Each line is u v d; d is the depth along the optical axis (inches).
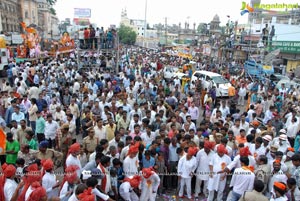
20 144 289.4
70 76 660.1
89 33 753.0
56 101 406.3
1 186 191.0
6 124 352.2
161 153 267.6
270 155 266.7
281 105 525.0
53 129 329.7
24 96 406.0
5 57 939.3
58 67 743.7
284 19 1296.8
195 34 2160.4
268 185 238.4
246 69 877.2
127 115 371.9
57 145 311.3
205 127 325.4
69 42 1058.7
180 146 276.8
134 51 1911.9
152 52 1902.1
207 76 761.0
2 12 2164.1
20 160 223.5
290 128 378.0
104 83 598.9
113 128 322.7
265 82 737.6
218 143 293.1
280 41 981.2
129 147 250.7
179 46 1743.4
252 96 580.4
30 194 170.2
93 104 401.4
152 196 242.4
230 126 359.3
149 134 309.0
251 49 930.1
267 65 810.2
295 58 957.8
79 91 477.7
